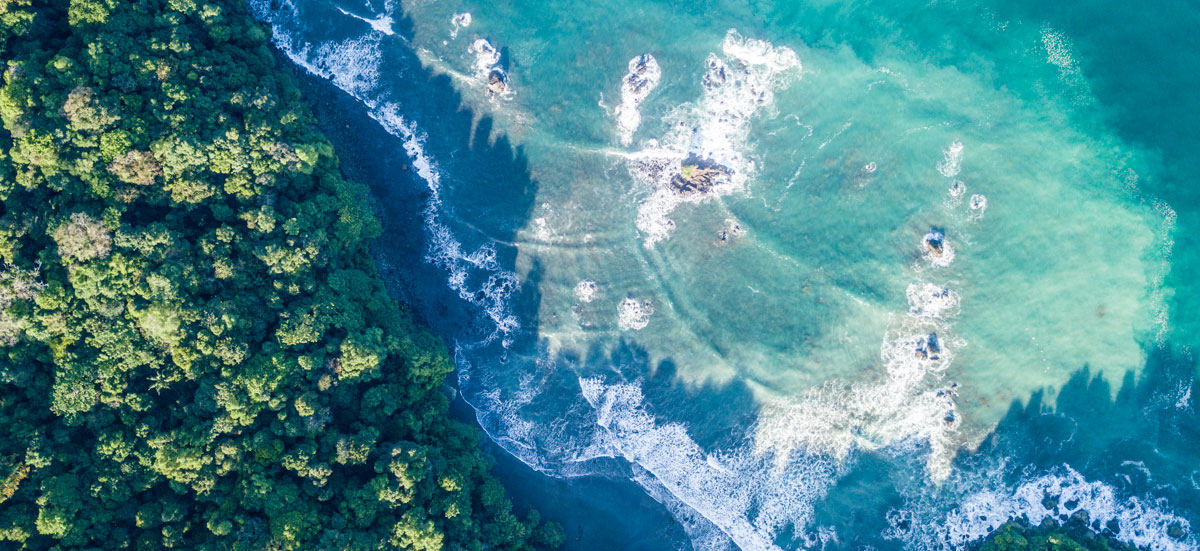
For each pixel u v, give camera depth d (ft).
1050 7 154.20
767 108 160.76
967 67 155.53
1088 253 153.17
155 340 127.34
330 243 144.15
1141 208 151.23
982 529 157.79
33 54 130.72
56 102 126.82
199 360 129.29
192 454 127.44
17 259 124.57
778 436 162.81
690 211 162.71
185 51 137.59
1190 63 150.71
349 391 143.23
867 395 160.66
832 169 159.43
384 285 156.35
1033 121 153.89
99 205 128.47
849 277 159.33
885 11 157.79
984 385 157.79
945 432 159.22
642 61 162.81
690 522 163.73
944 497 159.12
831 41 159.02
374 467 139.54
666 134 162.71
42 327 124.06
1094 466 155.74
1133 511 154.30
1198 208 150.51
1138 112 151.43
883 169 157.99
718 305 162.71
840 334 160.25
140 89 132.98
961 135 155.63
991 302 156.04
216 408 130.62
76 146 126.62
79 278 123.65
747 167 161.48
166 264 126.31
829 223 159.74
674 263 163.73
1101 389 155.22
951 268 156.76
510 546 152.56
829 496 161.68
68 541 120.57
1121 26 152.35
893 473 160.76
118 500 126.11
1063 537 147.74
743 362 162.40
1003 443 158.10
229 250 134.10
